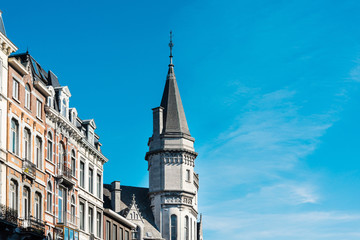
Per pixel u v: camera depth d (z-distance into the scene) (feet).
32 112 177.06
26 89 175.42
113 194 289.12
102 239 229.66
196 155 335.06
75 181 205.16
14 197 165.07
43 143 183.32
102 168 233.76
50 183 186.80
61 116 194.08
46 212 182.29
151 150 329.72
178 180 325.42
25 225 165.68
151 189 326.24
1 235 153.99
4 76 163.12
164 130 330.75
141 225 296.92
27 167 169.37
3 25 166.50
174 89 341.41
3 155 159.33
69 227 193.47
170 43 349.00
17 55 178.70
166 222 320.29
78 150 210.18
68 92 203.21
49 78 200.54
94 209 223.30
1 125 160.15
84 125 221.46
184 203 324.60
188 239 322.55
